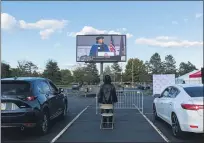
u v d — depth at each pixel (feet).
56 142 29.73
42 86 35.40
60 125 39.68
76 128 37.50
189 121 28.78
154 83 60.95
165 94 38.37
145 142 29.73
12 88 31.30
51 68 236.02
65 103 46.91
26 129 35.83
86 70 258.16
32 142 29.81
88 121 43.06
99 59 101.76
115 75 366.22
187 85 34.01
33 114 30.48
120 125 39.65
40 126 32.09
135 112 53.67
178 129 30.83
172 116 32.94
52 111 36.83
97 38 102.17
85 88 122.93
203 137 31.91
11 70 204.23
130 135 33.12
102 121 38.19
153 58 378.73
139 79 362.53
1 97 30.14
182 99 30.96
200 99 29.04
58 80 238.48
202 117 28.30
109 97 37.81
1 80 31.83
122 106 63.82
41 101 32.50
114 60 101.40
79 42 102.32
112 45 101.60
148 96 111.55
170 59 378.32
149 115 49.39
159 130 35.94
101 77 102.58
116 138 31.53
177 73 375.86
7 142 29.89
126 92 76.02
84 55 102.37
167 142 29.73
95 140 30.55
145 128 37.40
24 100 30.48
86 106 66.80
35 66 216.54
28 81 32.30
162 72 372.99
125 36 101.55
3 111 29.81
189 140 30.60
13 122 29.86
